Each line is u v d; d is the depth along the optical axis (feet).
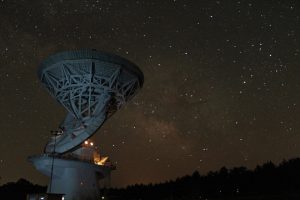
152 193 259.19
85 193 128.57
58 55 129.39
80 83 132.57
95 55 128.98
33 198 118.62
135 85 142.82
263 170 243.81
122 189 271.90
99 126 130.31
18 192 231.50
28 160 130.52
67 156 130.72
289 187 207.72
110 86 133.69
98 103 133.18
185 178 271.08
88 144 138.10
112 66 131.34
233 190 229.66
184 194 246.68
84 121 131.34
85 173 131.03
